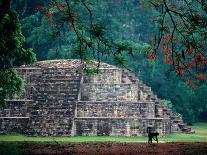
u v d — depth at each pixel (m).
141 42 77.12
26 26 70.62
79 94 47.78
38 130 43.22
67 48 66.25
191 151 27.11
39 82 49.56
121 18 77.94
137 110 45.25
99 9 70.25
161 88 75.06
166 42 28.31
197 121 78.75
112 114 45.38
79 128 43.91
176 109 73.69
